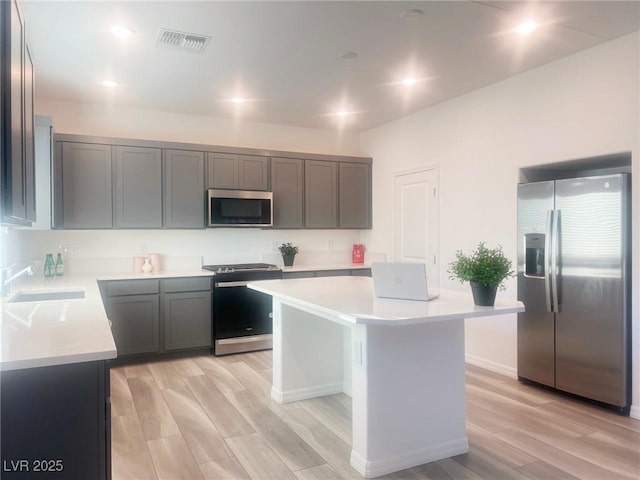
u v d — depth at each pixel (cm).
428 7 270
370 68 369
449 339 260
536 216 362
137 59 345
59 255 434
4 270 299
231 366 427
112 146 443
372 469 236
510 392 358
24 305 243
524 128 383
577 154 343
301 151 570
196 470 240
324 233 587
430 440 253
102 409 151
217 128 523
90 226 434
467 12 277
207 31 299
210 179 487
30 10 267
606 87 325
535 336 366
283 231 562
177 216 472
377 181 573
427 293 253
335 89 422
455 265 248
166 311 444
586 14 281
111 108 472
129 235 482
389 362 242
